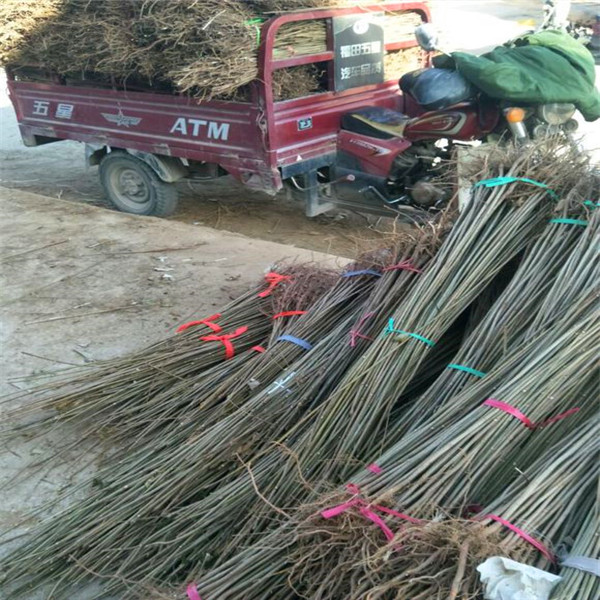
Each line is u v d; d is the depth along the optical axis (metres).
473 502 2.21
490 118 4.93
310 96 5.37
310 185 5.67
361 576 1.98
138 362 3.47
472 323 3.02
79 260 5.22
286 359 3.14
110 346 4.06
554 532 2.04
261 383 3.09
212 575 2.20
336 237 6.13
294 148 5.32
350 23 5.46
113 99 6.11
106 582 2.51
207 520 2.48
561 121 4.84
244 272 4.96
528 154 3.23
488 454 2.27
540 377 2.39
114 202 6.73
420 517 2.09
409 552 1.96
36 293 4.73
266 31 4.87
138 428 3.21
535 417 2.33
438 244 3.15
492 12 15.01
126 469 2.84
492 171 3.27
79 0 5.68
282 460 2.59
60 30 5.87
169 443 2.95
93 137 6.47
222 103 5.34
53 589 2.47
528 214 3.03
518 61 4.76
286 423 2.81
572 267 2.73
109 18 5.44
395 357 2.70
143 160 6.22
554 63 4.68
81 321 4.35
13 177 8.12
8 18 6.22
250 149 5.31
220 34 4.73
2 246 5.51
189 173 6.28
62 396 3.33
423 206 5.34
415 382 2.96
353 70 5.62
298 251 5.33
